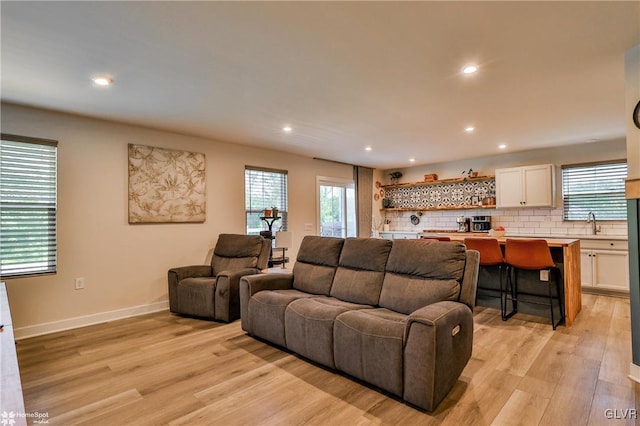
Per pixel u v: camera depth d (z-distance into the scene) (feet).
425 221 23.80
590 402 6.80
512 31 6.73
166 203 14.05
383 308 9.17
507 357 8.96
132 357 9.24
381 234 24.71
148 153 13.58
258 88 9.60
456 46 7.32
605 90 9.87
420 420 6.30
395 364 6.95
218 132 14.38
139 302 13.34
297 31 6.70
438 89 9.74
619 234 16.34
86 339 10.60
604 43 7.22
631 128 7.58
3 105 10.52
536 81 9.21
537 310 12.66
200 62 8.00
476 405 6.76
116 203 12.76
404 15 6.15
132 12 6.01
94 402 6.99
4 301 7.17
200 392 7.38
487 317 12.50
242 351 9.66
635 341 7.66
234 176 16.49
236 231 16.52
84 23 6.35
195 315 12.75
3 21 6.23
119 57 7.72
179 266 14.49
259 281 11.02
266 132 14.42
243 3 5.78
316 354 8.59
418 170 24.03
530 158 19.03
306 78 8.95
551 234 18.30
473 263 8.34
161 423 6.29
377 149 18.19
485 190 20.92
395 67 8.32
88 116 12.00
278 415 6.51
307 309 9.00
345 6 5.88
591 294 15.85
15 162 10.81
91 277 12.16
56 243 11.44
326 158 20.80
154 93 9.91
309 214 20.13
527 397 7.02
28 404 6.92
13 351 4.60
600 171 16.90
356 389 7.49
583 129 14.26
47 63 7.95
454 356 7.16
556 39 7.04
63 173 11.60
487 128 14.02
